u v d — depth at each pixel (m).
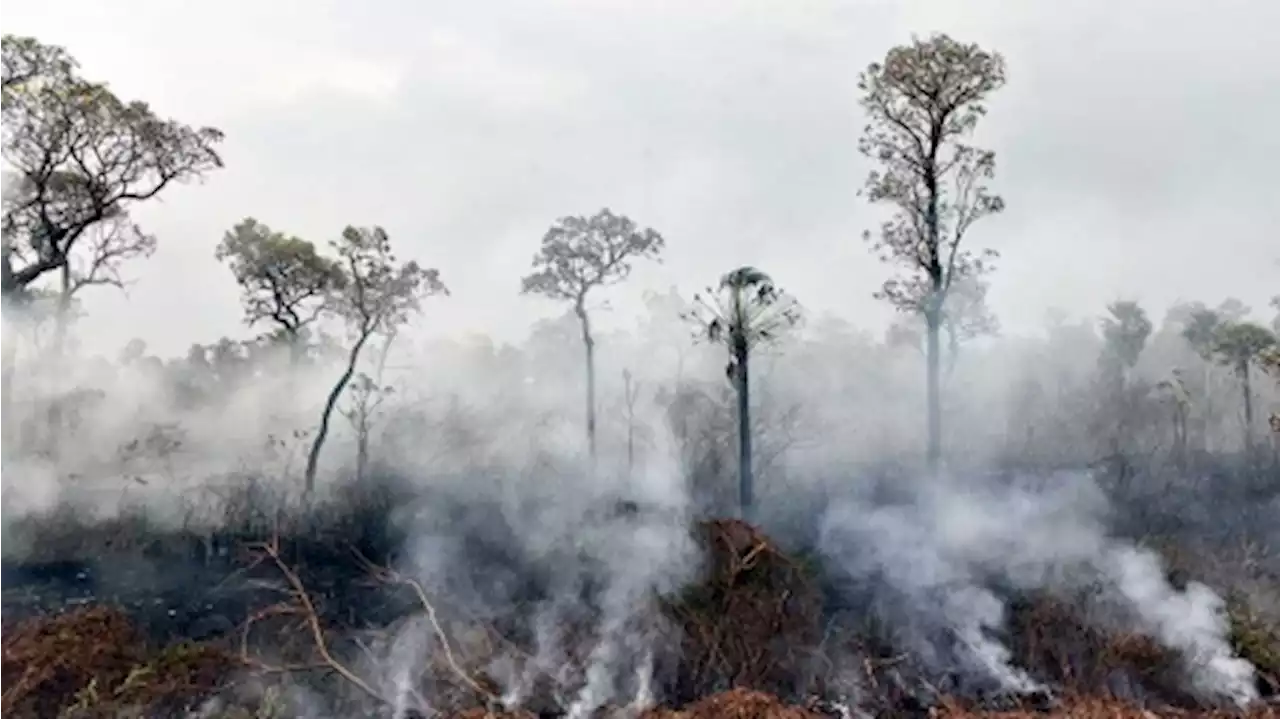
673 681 14.66
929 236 25.00
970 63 24.22
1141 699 14.18
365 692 13.80
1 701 12.73
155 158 22.06
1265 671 14.59
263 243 28.27
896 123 25.03
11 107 20.56
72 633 14.06
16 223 22.09
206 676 13.61
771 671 14.82
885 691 14.57
